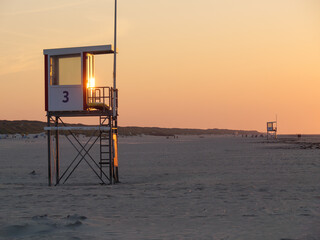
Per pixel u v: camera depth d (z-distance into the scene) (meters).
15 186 18.92
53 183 21.41
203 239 8.01
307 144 77.75
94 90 21.08
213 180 20.34
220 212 11.32
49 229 8.72
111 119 20.95
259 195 14.55
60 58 20.64
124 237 8.18
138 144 89.38
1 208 12.20
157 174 24.95
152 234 8.48
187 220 10.18
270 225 9.34
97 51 20.39
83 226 9.12
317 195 14.30
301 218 10.16
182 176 23.20
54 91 20.56
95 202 13.49
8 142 93.44
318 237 8.06
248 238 8.05
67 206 12.63
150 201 13.65
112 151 21.38
